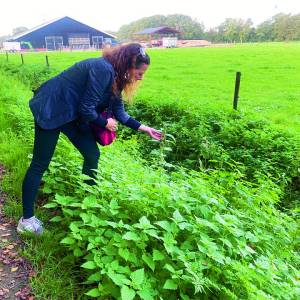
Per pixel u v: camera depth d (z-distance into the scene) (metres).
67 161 4.42
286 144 6.71
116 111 3.86
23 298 2.80
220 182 4.39
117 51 3.37
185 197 3.30
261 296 2.43
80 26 74.12
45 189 4.01
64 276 2.99
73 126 3.58
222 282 2.80
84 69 3.32
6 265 3.14
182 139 7.30
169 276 2.75
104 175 3.85
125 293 2.36
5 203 4.14
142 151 7.16
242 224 3.53
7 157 5.22
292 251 3.71
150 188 3.30
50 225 3.70
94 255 2.80
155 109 9.05
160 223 2.85
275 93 15.10
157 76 20.56
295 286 2.86
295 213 4.65
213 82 18.23
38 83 15.12
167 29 96.50
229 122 7.77
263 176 5.43
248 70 22.84
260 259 3.01
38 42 72.69
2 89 11.67
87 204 3.13
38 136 3.39
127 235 2.74
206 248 2.79
